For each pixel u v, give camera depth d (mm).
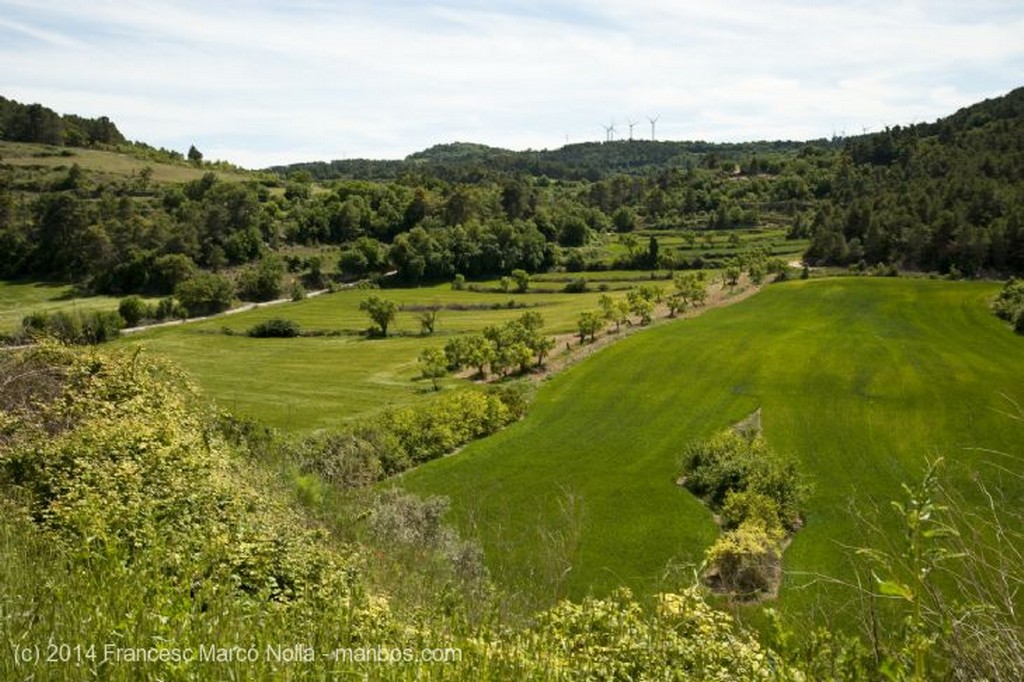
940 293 81625
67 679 3738
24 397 10641
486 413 46938
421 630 4938
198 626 4367
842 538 28594
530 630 5148
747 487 32469
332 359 73500
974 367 56094
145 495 7805
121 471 8195
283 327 86750
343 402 55188
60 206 103938
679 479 38156
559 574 6066
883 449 41500
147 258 102875
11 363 11594
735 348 65000
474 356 64500
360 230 142875
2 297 94500
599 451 43156
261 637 4340
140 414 11078
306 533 8750
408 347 78438
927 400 49562
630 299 83125
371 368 69188
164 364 14359
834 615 4844
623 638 5496
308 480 11953
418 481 34094
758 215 160500
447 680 4258
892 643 3980
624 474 38969
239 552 6949
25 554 5547
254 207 130875
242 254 119875
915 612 3090
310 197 165500
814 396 51938
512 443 44438
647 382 57406
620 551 28469
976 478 4172
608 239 152375
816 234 116125
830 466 39500
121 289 101438
